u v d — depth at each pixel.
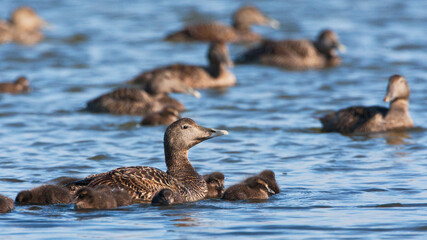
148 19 41.59
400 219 11.25
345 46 33.59
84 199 11.66
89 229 10.81
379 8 44.41
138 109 21.42
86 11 44.19
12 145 16.84
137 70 28.50
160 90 23.17
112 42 35.00
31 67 29.17
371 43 33.97
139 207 11.96
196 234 10.62
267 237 10.50
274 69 29.97
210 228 10.89
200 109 21.84
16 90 24.27
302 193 12.95
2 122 19.61
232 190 12.73
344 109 19.08
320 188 13.27
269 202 12.40
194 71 26.44
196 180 13.06
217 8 45.59
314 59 30.47
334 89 24.58
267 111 21.17
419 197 12.50
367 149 16.53
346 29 37.94
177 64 26.86
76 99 23.38
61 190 12.05
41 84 25.77
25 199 12.00
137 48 33.69
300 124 19.44
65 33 37.22
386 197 12.55
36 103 22.56
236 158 15.77
